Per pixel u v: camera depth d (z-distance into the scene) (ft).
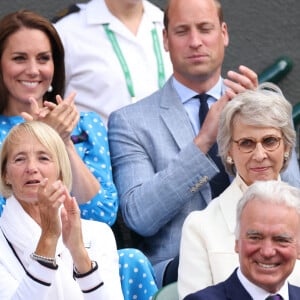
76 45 100.58
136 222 87.86
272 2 114.73
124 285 82.58
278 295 68.80
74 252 73.46
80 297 75.56
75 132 91.20
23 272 75.61
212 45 91.66
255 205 67.97
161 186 87.30
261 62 114.73
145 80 100.58
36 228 76.38
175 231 88.22
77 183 86.63
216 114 87.04
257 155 80.48
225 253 78.74
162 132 90.89
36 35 90.33
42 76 90.58
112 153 91.81
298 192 68.39
